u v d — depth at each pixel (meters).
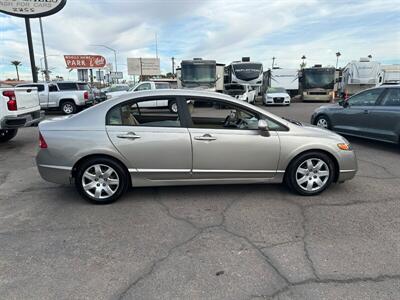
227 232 3.28
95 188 3.95
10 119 6.90
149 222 3.52
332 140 4.15
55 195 4.34
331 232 3.26
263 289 2.41
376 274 2.57
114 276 2.57
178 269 2.66
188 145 3.90
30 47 18.06
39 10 17.09
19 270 2.65
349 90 23.70
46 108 15.64
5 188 4.64
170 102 3.97
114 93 18.23
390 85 7.05
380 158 6.38
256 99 23.80
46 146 3.83
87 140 3.80
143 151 3.87
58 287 2.44
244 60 22.17
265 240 3.11
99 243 3.08
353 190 4.46
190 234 3.25
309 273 2.59
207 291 2.38
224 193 4.36
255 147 3.99
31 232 3.30
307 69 23.77
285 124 4.11
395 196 4.23
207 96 4.03
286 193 4.34
